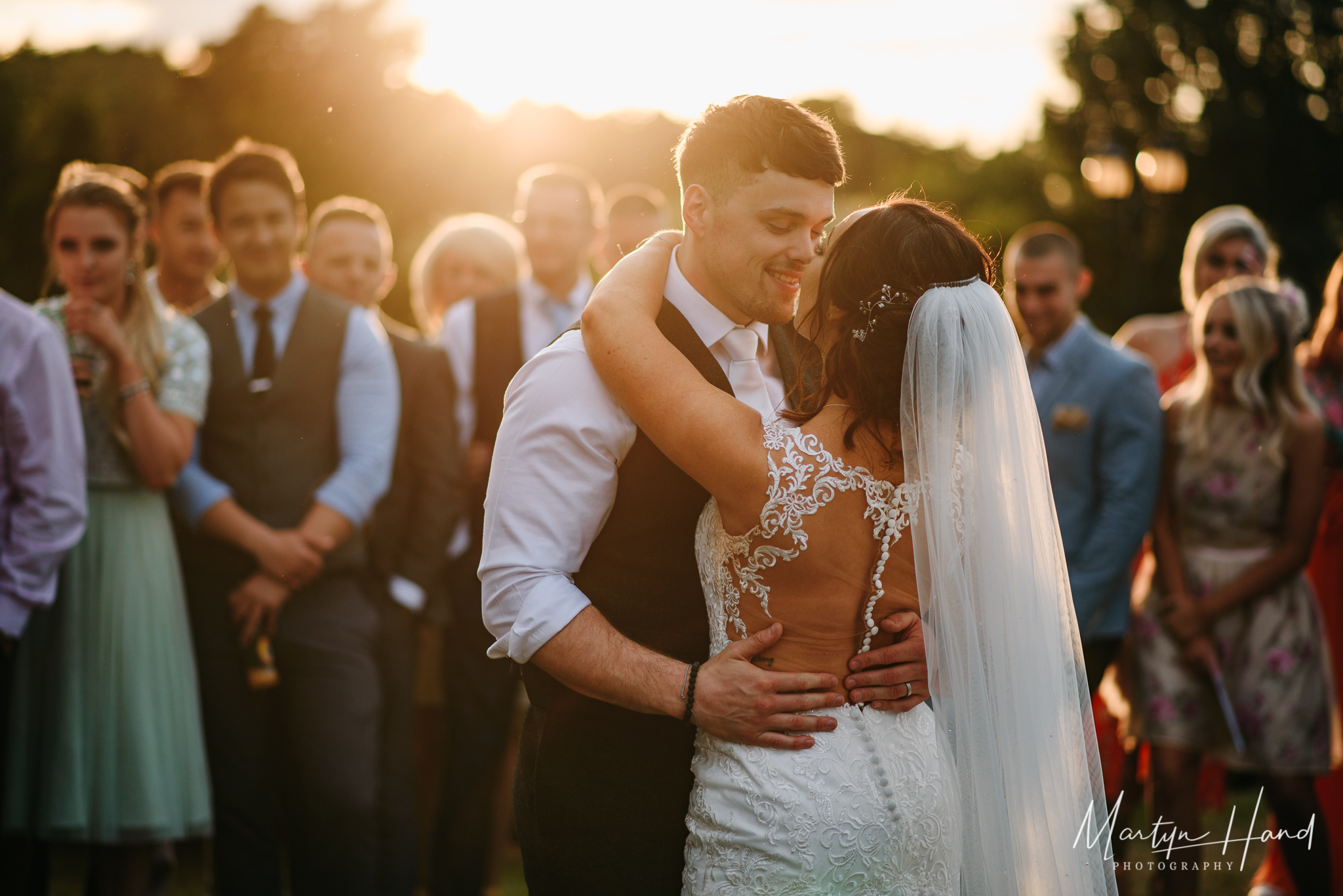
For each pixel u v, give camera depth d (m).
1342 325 3.91
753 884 1.73
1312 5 19.77
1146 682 3.63
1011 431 1.84
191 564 3.26
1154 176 9.80
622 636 1.84
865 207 1.97
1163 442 3.71
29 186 12.52
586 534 1.90
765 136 1.81
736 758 1.77
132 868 3.08
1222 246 4.32
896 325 1.79
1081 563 3.66
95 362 3.08
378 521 3.67
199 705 3.21
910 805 1.77
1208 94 20.20
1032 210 20.55
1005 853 1.81
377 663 3.41
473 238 4.75
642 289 1.91
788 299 1.88
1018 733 1.82
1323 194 19.22
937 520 1.76
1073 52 20.98
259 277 3.33
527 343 4.00
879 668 1.83
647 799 1.90
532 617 1.82
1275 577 3.51
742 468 1.74
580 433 1.85
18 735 2.99
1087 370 3.77
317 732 3.23
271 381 3.31
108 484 3.07
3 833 2.97
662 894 1.89
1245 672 3.53
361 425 3.40
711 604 1.88
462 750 3.74
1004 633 1.82
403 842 3.47
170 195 3.74
